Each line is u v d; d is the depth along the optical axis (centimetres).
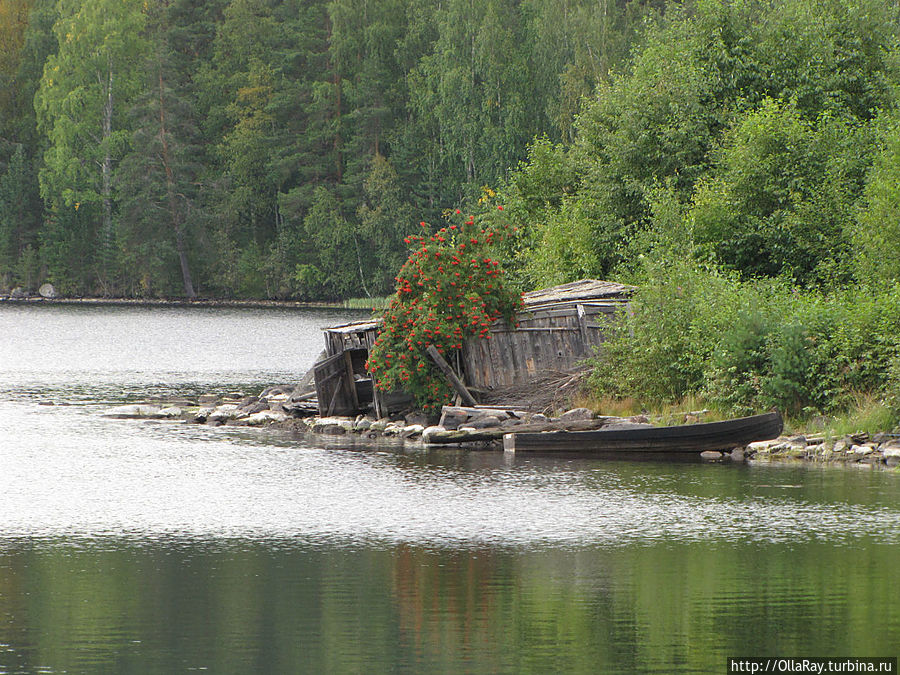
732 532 7156
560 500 8256
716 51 16838
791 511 7794
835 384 10675
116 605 5612
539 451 10694
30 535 7150
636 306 12088
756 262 15138
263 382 17875
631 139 17188
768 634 5128
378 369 12175
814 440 10250
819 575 6094
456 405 11944
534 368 12375
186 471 9600
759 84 16650
